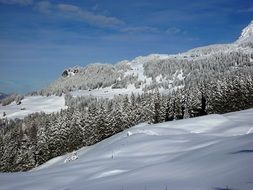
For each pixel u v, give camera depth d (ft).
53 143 312.29
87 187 54.60
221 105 307.78
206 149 65.92
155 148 96.78
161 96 373.61
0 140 353.92
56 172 80.69
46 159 312.29
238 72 358.43
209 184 39.73
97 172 71.72
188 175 48.11
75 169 80.84
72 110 416.87
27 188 64.75
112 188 49.37
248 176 38.19
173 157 74.49
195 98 335.47
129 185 49.08
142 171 59.67
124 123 326.24
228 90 304.30
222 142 69.46
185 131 140.87
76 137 311.68
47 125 364.17
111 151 104.27
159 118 335.26
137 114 339.57
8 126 508.12
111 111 324.19
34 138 350.84
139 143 106.11
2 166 318.24
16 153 330.75
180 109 342.23
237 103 299.38
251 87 294.25
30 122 458.09
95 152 116.88
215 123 155.84
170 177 49.52
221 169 45.47
